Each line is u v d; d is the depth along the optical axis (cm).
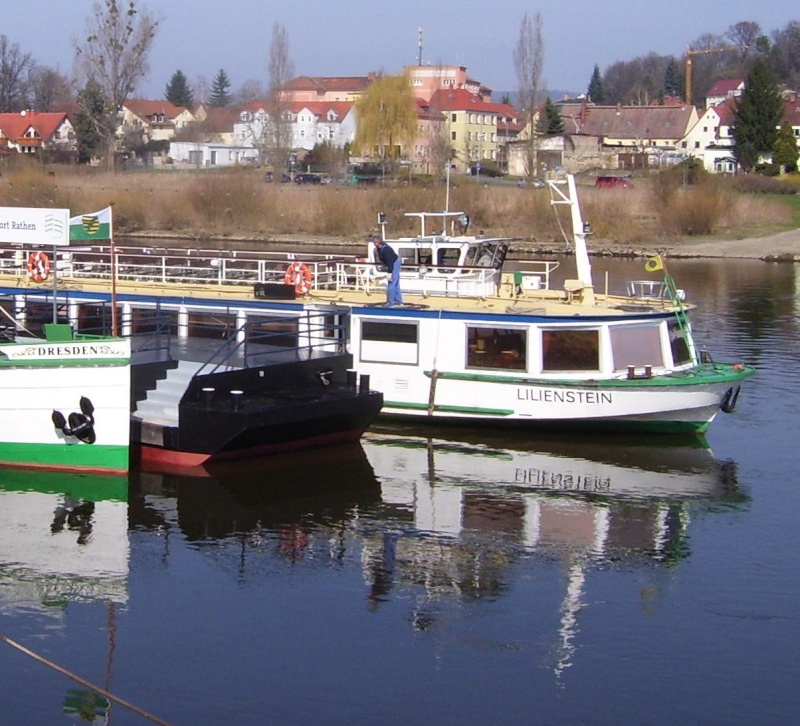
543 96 11269
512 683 1465
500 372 2555
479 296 2766
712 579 1794
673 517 2073
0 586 1719
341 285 2905
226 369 2369
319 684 1457
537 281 2948
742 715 1398
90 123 10838
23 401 2200
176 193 8056
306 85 16912
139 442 2311
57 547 1872
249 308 2725
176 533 1947
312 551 1883
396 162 10638
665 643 1577
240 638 1574
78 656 1519
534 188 8388
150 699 1418
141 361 2445
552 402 2523
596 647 1562
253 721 1371
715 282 5869
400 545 1917
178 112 17412
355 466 2342
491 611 1669
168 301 2784
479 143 14038
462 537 1958
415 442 2522
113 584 1738
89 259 3903
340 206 7788
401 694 1434
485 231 7762
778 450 2511
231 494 2145
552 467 2361
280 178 9562
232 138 14562
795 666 1517
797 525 2041
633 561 1864
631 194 8356
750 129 11800
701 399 2491
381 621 1631
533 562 1855
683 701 1427
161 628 1599
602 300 2777
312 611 1661
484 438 2559
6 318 2780
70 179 8712
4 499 2086
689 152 13225
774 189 9706
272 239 7544
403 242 2897
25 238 2289
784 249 7456
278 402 2314
